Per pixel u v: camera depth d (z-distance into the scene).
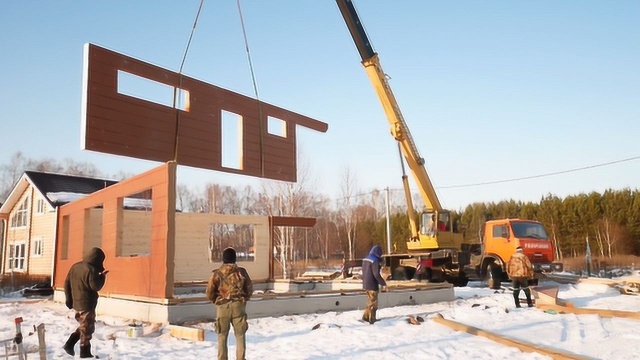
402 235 48.41
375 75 18.83
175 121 12.12
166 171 10.38
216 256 47.66
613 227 40.06
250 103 14.48
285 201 33.38
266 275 19.70
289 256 32.72
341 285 17.08
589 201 43.22
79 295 7.22
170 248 10.12
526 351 7.50
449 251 20.22
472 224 50.88
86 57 10.37
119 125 10.82
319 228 50.97
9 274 29.20
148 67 11.52
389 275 22.20
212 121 13.15
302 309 11.49
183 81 12.42
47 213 29.36
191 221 19.08
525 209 48.22
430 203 20.83
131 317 11.08
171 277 10.06
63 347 7.51
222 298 6.43
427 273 20.89
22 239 31.53
